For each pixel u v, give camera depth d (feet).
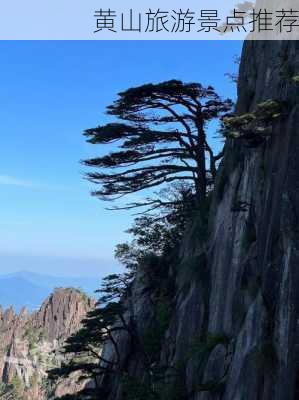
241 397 54.65
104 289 139.64
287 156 54.90
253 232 70.28
